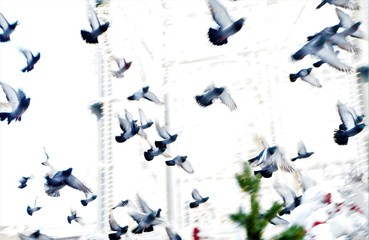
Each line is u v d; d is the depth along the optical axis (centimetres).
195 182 1037
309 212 557
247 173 408
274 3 1079
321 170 975
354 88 983
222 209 991
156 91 1102
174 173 1050
